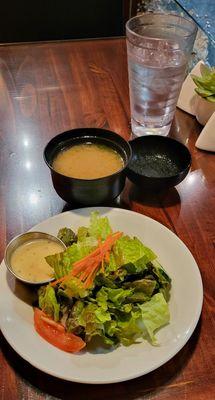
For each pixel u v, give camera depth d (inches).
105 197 35.9
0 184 40.1
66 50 60.4
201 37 54.7
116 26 80.6
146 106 45.1
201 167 42.6
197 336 28.7
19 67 56.7
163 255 31.7
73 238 32.3
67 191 35.3
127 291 27.8
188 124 48.1
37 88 53.1
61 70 56.4
